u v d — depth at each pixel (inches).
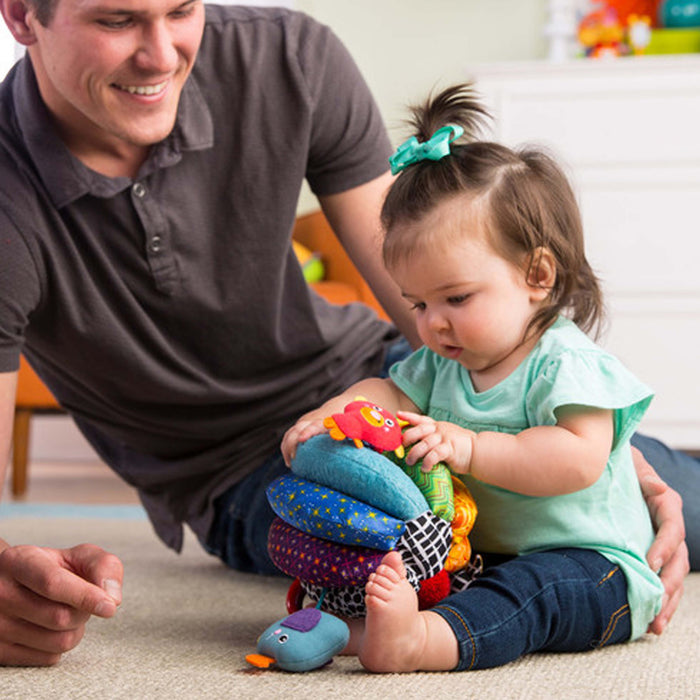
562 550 39.1
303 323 53.4
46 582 33.4
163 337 49.2
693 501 57.6
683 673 35.3
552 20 127.3
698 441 114.7
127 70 39.0
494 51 135.2
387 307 53.1
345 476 35.5
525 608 36.1
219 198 47.9
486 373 40.6
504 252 38.7
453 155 40.4
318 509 35.4
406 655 33.7
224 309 49.4
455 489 38.4
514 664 36.1
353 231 53.1
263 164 48.2
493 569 38.0
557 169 41.7
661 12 128.6
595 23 125.4
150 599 49.1
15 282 42.2
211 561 62.4
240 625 43.2
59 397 54.8
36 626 34.6
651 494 44.2
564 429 37.5
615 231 114.6
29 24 40.6
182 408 52.9
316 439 37.0
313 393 55.2
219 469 55.4
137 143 41.8
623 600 38.9
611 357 39.1
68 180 43.5
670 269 114.0
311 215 121.0
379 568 33.8
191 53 40.6
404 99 136.6
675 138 112.7
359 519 34.9
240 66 48.1
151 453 56.6
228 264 48.6
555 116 114.3
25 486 104.4
